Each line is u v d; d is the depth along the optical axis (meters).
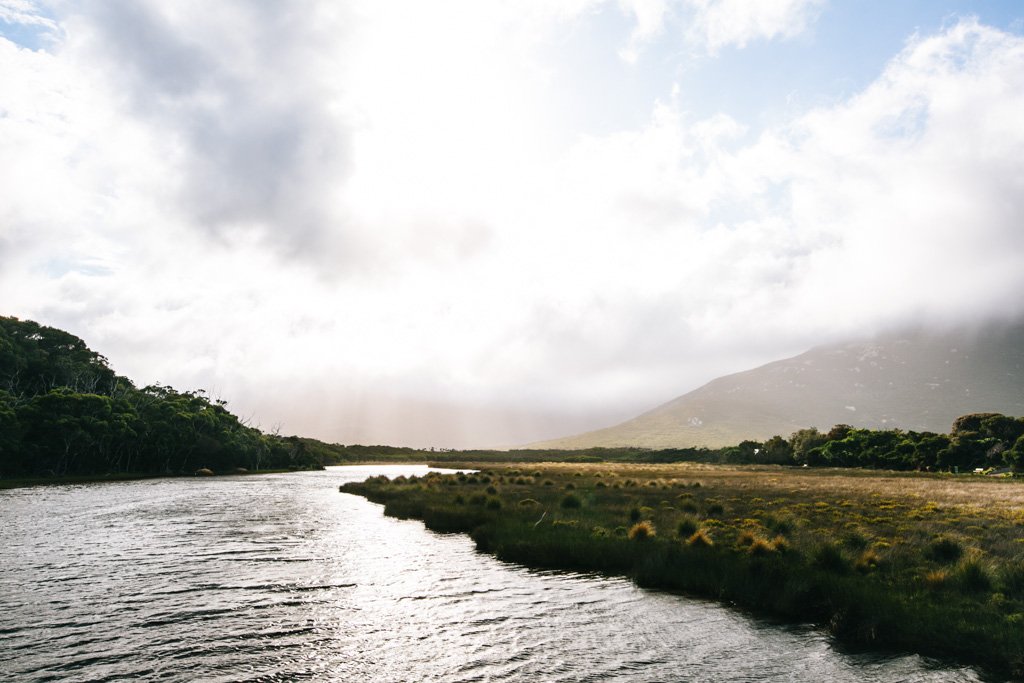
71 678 10.92
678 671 11.70
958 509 33.50
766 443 181.88
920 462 131.12
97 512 38.97
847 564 18.03
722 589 17.34
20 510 39.38
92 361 144.25
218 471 126.06
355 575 20.20
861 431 157.88
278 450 163.38
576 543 22.78
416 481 68.75
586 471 99.06
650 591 18.20
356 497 55.69
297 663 11.95
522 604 16.67
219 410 147.88
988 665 11.93
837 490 49.00
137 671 11.32
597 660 12.30
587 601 17.02
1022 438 113.06
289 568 21.22
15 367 118.56
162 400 126.75
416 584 18.98
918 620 13.44
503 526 27.52
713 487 51.59
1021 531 24.25
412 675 11.39
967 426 140.88
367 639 13.52
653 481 59.34
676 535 24.64
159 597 16.86
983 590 15.55
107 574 19.77
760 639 13.66
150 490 62.78
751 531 23.53
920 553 19.58
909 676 11.42
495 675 11.45
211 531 30.58
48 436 86.00
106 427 93.75
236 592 17.61
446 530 31.31
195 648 12.70
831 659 12.38
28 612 15.13
